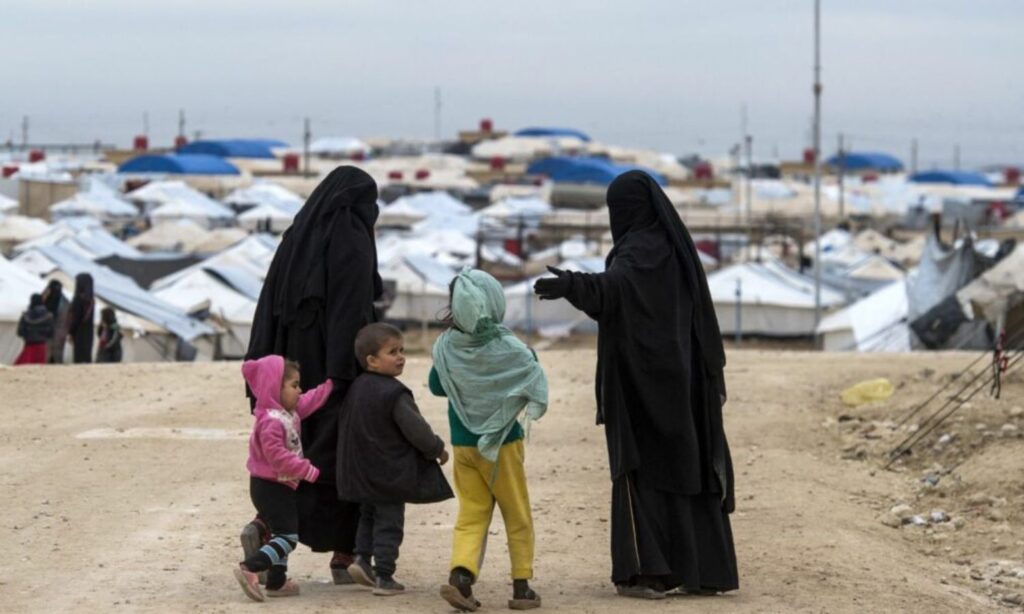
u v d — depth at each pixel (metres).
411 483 8.27
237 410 17.27
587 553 10.26
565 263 54.81
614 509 8.67
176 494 12.09
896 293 39.47
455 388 8.20
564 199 80.94
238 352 39.91
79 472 13.09
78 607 8.09
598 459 14.53
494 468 8.16
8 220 61.84
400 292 53.78
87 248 53.62
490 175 120.38
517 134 145.38
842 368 20.91
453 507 11.90
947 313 32.84
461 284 8.18
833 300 49.91
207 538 10.30
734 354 24.58
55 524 10.68
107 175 94.31
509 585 9.08
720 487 8.73
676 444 8.55
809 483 13.62
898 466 14.78
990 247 40.50
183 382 19.52
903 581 9.88
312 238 8.77
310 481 8.40
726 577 8.73
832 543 10.96
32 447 14.48
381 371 8.36
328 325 8.67
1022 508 12.58
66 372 20.03
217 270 42.19
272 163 114.00
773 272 51.88
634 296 8.47
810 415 17.41
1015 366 19.00
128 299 35.25
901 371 20.25
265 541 8.44
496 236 72.75
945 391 17.55
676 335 8.52
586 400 18.45
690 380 8.64
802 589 9.23
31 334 24.50
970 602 9.59
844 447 15.66
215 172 92.88
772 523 11.69
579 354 23.66
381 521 8.42
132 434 15.37
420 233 71.94
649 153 136.38
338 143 130.25
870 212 102.12
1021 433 14.95
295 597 8.43
